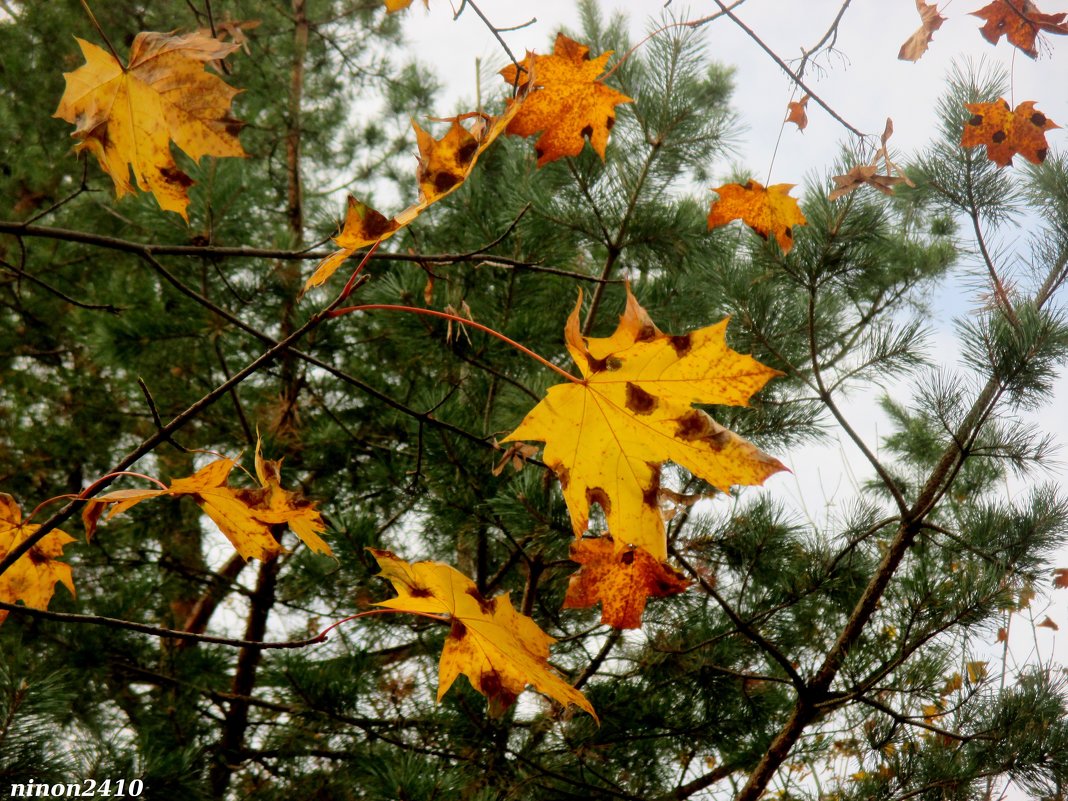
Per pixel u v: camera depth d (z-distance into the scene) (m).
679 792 1.92
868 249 1.61
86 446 2.53
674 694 1.84
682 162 1.84
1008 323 1.41
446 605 0.86
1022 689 1.50
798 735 1.50
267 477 0.89
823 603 1.86
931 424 1.55
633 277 2.23
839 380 1.57
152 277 2.56
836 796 1.61
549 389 0.84
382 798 1.37
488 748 1.79
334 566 2.05
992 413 1.44
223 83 0.96
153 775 1.50
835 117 1.01
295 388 2.37
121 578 2.28
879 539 2.01
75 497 0.85
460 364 2.02
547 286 2.13
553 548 1.60
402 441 2.29
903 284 2.09
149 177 0.96
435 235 2.35
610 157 1.85
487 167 2.36
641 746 1.86
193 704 2.10
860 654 1.61
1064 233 1.51
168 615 2.31
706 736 1.86
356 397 2.38
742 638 1.80
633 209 1.80
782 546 1.78
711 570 1.85
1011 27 1.05
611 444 0.84
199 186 2.06
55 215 2.66
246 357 2.40
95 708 1.80
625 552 0.99
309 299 2.30
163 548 2.52
